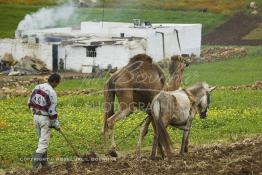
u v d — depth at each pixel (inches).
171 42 2731.3
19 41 2519.7
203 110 879.1
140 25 2785.4
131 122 1163.3
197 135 1062.4
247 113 1298.0
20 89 1846.7
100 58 2509.8
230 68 2544.3
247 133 1093.1
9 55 2529.5
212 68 2536.9
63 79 2239.2
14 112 1354.6
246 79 2148.1
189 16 4306.1
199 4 4591.5
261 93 1688.0
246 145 912.3
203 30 4010.8
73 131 1068.5
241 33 3887.8
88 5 4419.3
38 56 2508.6
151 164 792.3
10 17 4050.2
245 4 4520.2
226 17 4303.6
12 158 881.5
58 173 761.6
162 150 836.6
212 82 2042.3
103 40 2544.3
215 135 1066.7
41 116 786.2
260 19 4212.6
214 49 3250.5
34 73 2465.6
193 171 750.5
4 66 2513.5
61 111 1337.4
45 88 786.8
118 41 2519.7
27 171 791.1
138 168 769.6
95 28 2802.7
